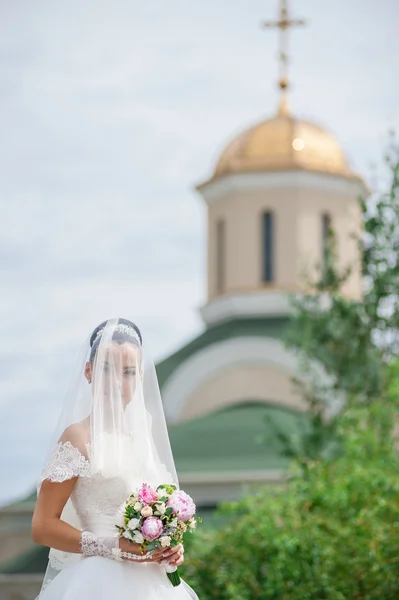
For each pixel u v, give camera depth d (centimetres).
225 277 3600
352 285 3459
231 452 3111
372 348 2259
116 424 702
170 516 690
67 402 718
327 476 1802
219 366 3425
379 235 2195
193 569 1784
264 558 1758
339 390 2350
